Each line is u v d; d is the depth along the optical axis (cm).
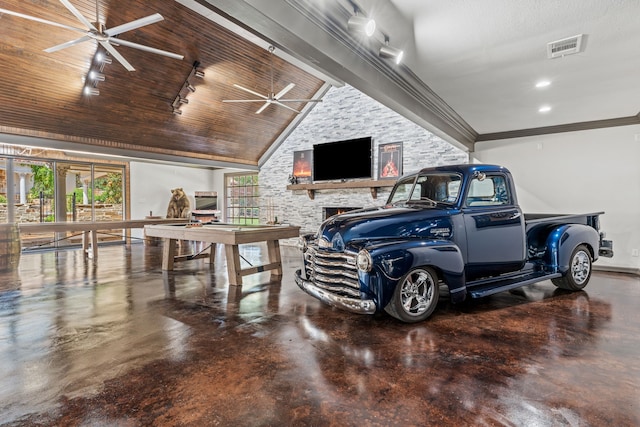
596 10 242
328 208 861
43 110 614
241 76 709
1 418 175
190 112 757
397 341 269
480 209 347
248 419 173
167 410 181
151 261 648
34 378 215
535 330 291
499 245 354
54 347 260
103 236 925
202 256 595
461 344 263
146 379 213
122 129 730
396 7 238
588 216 446
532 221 399
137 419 174
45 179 832
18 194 797
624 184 549
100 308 356
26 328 299
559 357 240
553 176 604
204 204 1110
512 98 443
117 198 948
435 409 180
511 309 350
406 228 315
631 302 374
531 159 623
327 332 289
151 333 288
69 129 675
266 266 498
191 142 854
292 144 936
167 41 572
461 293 316
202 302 379
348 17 248
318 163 870
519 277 372
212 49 623
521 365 229
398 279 287
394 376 215
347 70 278
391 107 376
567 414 176
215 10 211
